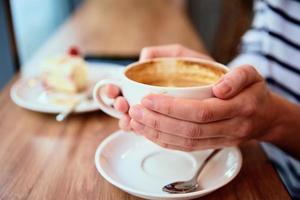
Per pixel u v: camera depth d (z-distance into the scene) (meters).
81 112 0.56
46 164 0.43
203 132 0.36
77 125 0.53
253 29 0.81
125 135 0.45
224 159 0.41
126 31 1.20
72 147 0.47
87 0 1.86
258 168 0.42
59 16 2.95
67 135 0.50
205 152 0.43
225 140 0.39
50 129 0.52
